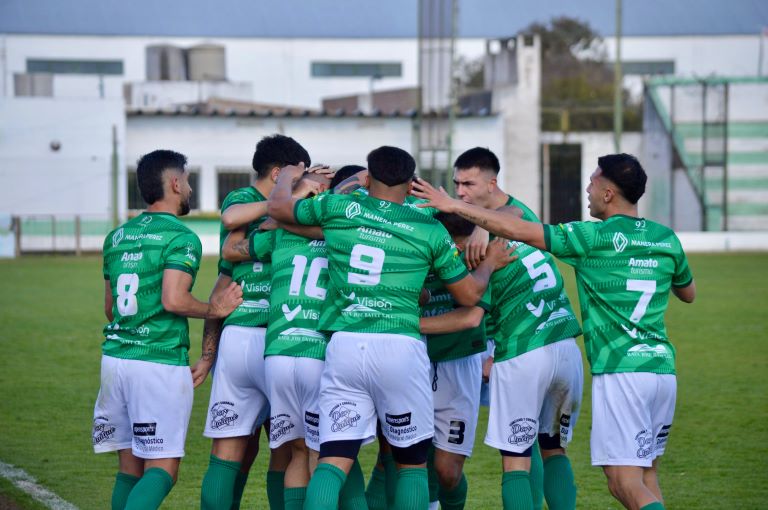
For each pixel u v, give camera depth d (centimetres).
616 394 1353
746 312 4656
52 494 1762
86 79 13662
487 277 1419
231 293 1463
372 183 1376
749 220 10962
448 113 9956
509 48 11006
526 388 1446
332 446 1337
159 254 1403
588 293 1389
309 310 1409
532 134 10844
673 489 1822
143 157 1481
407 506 1341
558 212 11256
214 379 1488
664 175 11038
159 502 1364
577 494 1802
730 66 14575
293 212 1394
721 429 2325
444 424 1523
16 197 9619
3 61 13538
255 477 1934
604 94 13775
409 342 1338
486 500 1764
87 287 5903
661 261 1388
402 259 1338
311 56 14150
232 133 9981
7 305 4950
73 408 2548
